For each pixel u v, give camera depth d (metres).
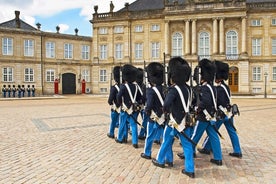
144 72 10.68
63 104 26.47
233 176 6.24
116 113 10.16
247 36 44.19
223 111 7.47
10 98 37.66
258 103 27.23
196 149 8.61
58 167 6.85
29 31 45.19
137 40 49.03
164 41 47.09
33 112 18.81
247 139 10.03
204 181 5.94
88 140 9.90
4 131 11.52
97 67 50.91
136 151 8.45
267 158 7.66
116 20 49.41
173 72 6.57
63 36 48.53
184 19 45.53
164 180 6.00
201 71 7.19
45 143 9.38
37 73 46.19
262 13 43.75
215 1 44.19
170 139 6.81
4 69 43.38
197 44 45.78
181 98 6.41
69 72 49.31
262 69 44.03
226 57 44.56
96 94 49.31
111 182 5.87
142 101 9.18
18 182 5.85
